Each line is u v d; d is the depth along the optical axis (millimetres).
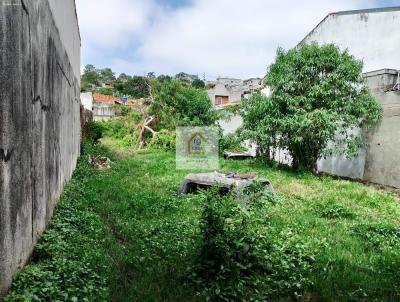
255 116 15312
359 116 13422
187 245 5070
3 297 2984
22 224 3639
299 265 4754
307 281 4246
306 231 6324
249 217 4641
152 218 6840
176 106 22531
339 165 15312
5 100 3018
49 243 4457
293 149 14531
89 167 12742
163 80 26062
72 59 10781
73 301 3250
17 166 3418
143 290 3842
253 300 3834
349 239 5973
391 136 12766
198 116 21969
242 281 4082
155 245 5113
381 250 5598
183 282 4133
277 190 10258
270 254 4809
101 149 19281
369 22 16641
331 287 4191
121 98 54062
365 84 13812
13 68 3238
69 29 9453
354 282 4344
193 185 9078
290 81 13836
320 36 18250
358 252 5465
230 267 4156
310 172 14102
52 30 5789
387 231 6531
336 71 13539
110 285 3857
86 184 9297
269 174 13039
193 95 22672
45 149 5062
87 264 4090
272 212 7324
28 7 3812
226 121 23094
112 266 4367
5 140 3025
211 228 4340
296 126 13195
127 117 26078
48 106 5348
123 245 5254
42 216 4801
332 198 9234
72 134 10758
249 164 15852
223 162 16266
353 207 8664
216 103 40344
